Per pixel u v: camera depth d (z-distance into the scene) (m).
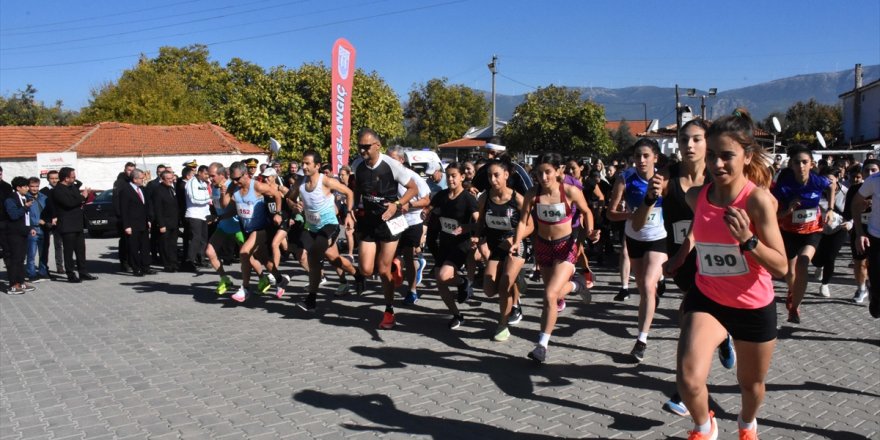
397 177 6.79
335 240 8.20
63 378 5.41
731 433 4.13
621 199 5.95
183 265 11.75
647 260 5.73
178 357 5.98
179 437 4.15
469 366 5.64
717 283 3.31
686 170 4.84
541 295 8.89
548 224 5.77
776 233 3.06
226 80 62.44
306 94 30.47
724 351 4.73
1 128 31.73
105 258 13.92
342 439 4.11
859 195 6.21
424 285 9.73
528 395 4.89
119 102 45.12
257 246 8.29
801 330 6.72
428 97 84.50
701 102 29.84
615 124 70.12
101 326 7.30
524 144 30.81
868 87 41.56
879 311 6.16
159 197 11.34
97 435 4.20
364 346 6.31
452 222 6.88
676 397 4.53
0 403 4.82
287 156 29.94
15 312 8.21
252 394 4.95
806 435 4.11
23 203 9.86
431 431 4.23
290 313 7.83
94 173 30.53
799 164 6.57
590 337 6.57
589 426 4.29
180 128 34.69
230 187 8.55
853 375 5.28
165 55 63.00
